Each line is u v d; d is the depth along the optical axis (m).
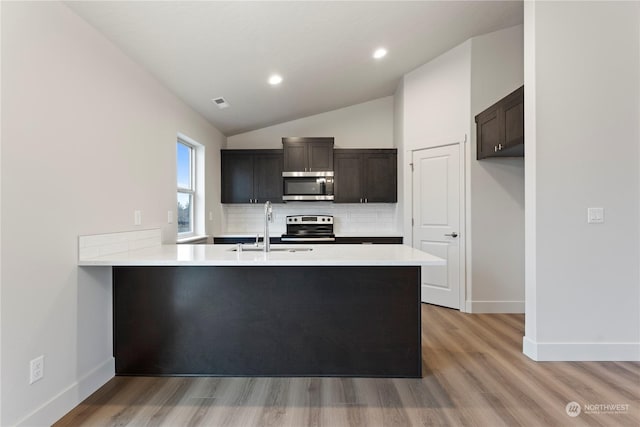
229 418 1.75
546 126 2.37
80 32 1.93
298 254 2.17
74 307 1.87
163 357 2.23
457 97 3.64
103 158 2.13
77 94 1.90
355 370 2.20
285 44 2.79
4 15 1.46
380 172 4.73
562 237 2.38
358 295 2.20
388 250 2.39
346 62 3.45
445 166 3.78
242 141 5.08
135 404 1.88
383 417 1.76
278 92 3.81
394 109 4.91
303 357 2.21
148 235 2.70
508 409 1.82
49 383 1.69
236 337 2.22
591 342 2.38
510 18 3.21
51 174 1.71
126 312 2.23
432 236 3.91
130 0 1.91
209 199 4.27
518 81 3.48
